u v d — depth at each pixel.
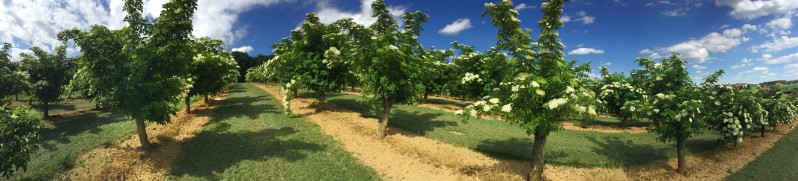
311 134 19.59
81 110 29.59
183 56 15.27
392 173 13.86
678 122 13.66
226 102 34.44
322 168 14.05
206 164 14.29
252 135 19.03
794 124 27.97
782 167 15.11
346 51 22.48
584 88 11.71
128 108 14.11
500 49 13.86
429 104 34.62
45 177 12.42
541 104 11.15
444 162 14.85
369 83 18.67
